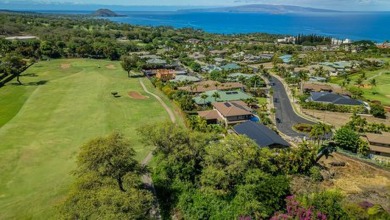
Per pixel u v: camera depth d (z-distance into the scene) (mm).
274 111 107438
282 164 64062
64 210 41094
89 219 38312
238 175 55656
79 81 141750
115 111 101562
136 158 69812
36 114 96750
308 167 64812
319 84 142375
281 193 51438
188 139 62219
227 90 133000
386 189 60250
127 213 39875
